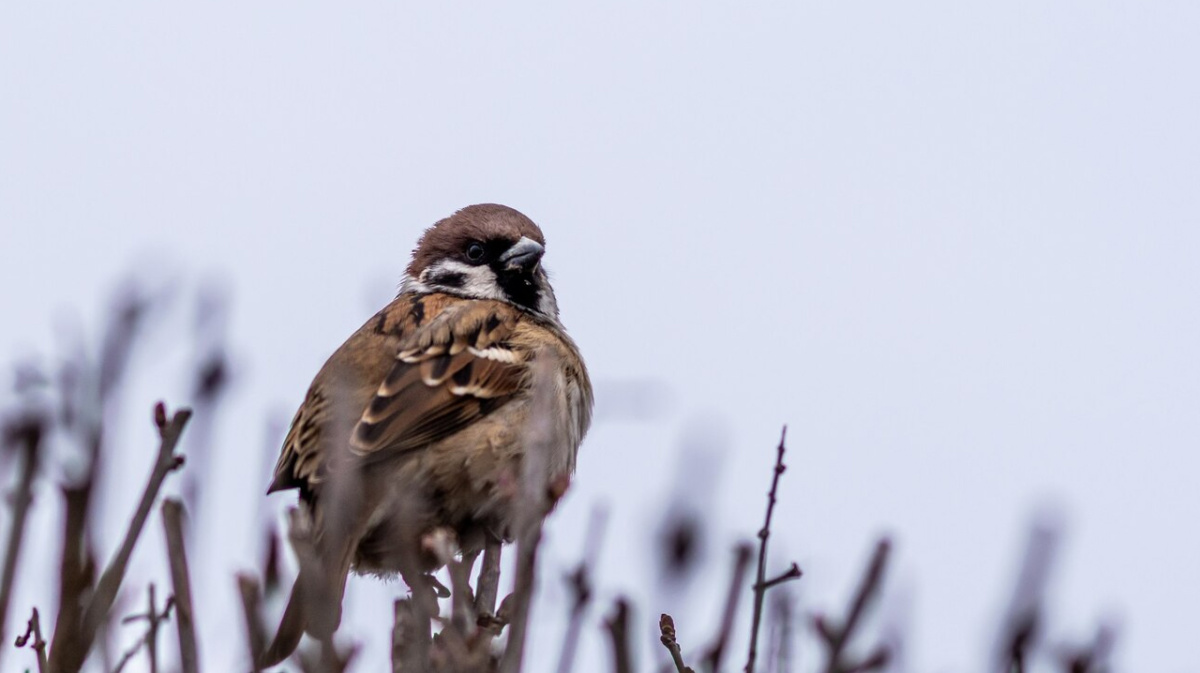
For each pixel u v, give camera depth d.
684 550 7.05
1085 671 7.16
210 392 6.82
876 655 7.10
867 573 7.18
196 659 5.96
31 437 6.44
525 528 5.72
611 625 6.55
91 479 6.38
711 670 7.00
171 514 6.18
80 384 6.66
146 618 6.45
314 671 5.64
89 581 6.27
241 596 5.87
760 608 7.25
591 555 6.32
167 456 6.35
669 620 6.97
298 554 5.77
